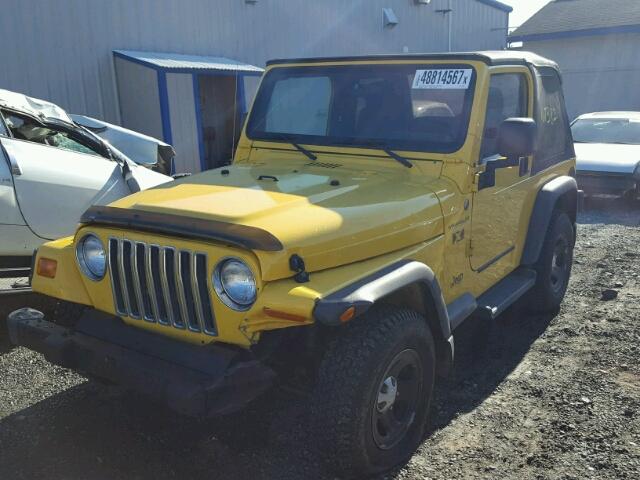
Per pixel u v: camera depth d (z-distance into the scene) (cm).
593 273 645
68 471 302
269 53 1433
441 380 407
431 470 309
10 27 986
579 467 310
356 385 274
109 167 539
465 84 368
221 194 310
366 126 393
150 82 1120
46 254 331
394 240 307
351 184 338
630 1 2234
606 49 2145
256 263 255
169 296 282
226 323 269
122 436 333
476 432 344
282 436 335
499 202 407
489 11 2200
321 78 414
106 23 1116
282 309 251
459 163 357
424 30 1891
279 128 424
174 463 310
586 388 393
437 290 314
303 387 303
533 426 350
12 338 329
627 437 336
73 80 1082
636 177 994
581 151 1077
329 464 288
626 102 2142
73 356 305
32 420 348
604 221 924
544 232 469
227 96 1389
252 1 1362
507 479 302
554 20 2288
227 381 261
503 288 434
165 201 301
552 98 506
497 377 412
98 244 308
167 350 283
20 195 468
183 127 1248
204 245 267
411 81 383
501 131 351
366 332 283
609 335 478
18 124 513
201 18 1275
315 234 272
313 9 1517
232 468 307
